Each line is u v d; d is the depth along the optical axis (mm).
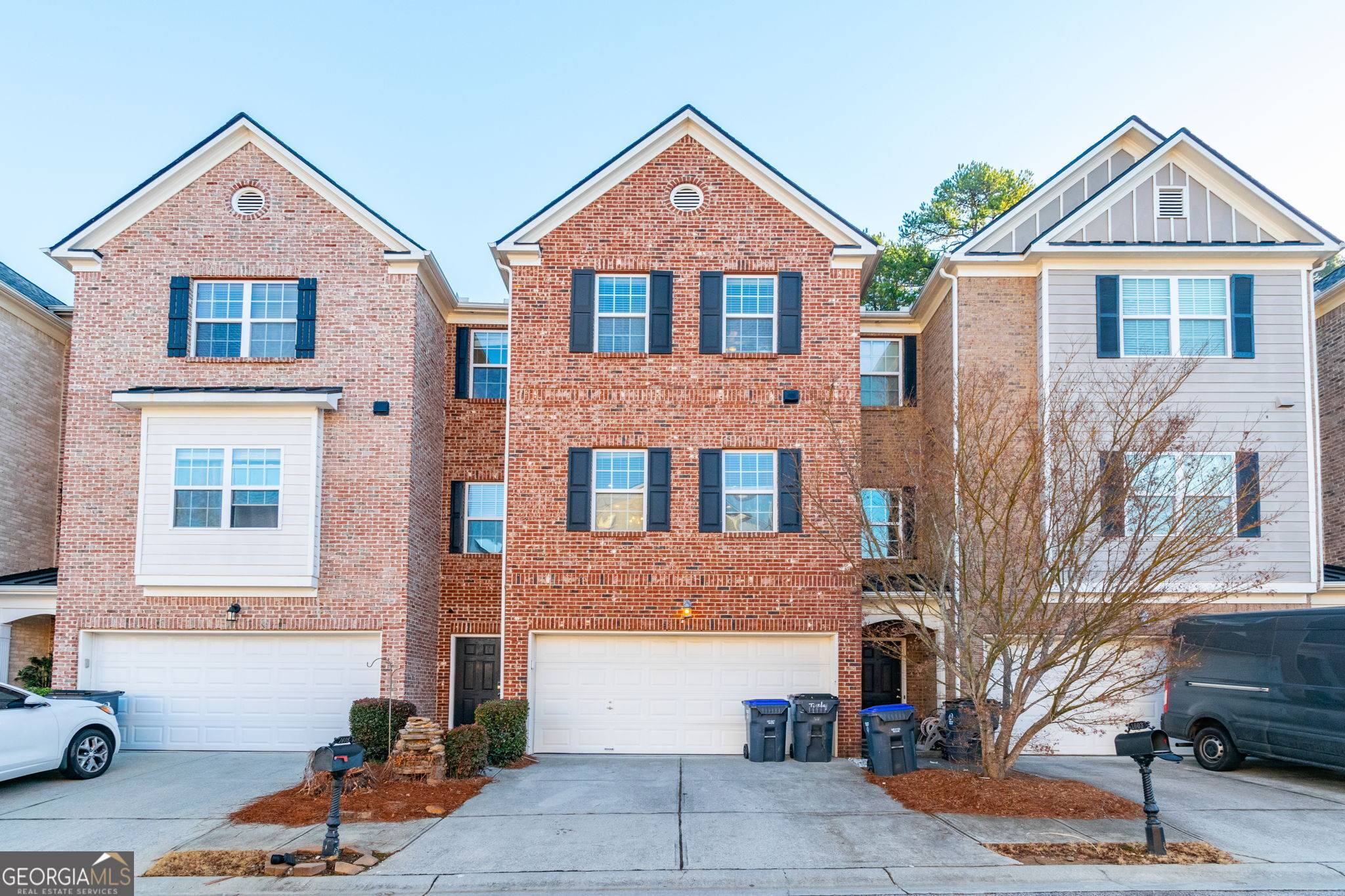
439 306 19125
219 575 16312
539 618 16484
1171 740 16344
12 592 17469
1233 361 16953
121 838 10648
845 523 16562
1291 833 10789
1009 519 12789
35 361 19578
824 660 16641
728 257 17234
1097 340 17078
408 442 16922
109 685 16547
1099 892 8922
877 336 21047
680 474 16781
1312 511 16641
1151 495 12492
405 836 10758
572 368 17000
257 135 17344
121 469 16719
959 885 9164
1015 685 12656
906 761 13945
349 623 16516
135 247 17250
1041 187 18312
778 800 12438
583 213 17328
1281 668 13562
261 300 17359
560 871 9586
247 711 16500
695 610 16484
